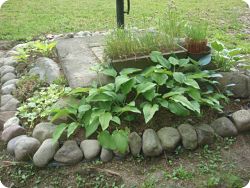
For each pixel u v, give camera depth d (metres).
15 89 3.92
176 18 4.03
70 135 3.17
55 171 2.98
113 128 3.21
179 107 3.23
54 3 7.43
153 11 6.66
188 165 2.98
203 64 3.64
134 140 3.06
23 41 5.39
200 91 3.52
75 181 2.88
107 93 3.13
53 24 6.07
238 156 3.07
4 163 3.06
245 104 3.66
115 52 3.60
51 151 3.02
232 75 3.71
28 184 2.90
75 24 6.06
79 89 3.22
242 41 5.20
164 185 2.78
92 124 3.10
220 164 2.99
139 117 3.31
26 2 7.47
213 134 3.20
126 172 2.93
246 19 6.31
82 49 4.30
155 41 3.76
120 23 4.33
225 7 7.06
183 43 3.90
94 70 3.48
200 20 5.92
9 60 4.56
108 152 3.03
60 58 4.12
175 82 3.45
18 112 3.49
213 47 3.75
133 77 3.31
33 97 3.62
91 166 2.98
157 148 3.01
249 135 3.31
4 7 7.07
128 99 3.38
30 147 3.04
